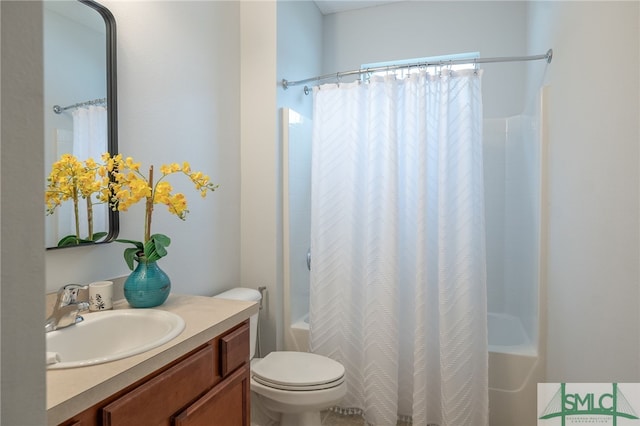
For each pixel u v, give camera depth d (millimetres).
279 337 2254
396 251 1941
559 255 1715
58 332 1043
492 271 2803
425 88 1915
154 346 948
